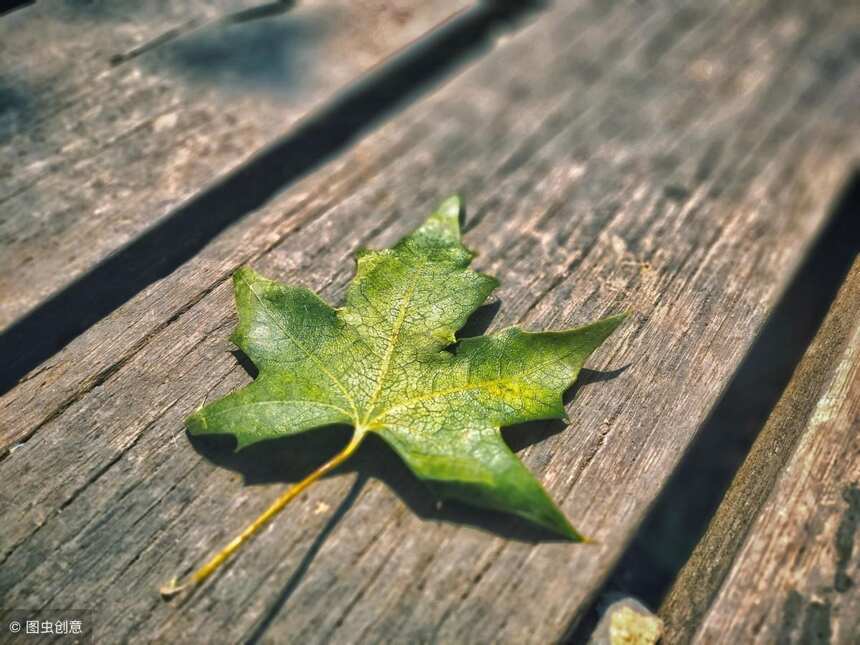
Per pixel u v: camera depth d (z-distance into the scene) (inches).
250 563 6.3
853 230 13.9
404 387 6.8
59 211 9.3
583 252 9.1
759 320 8.5
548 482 6.8
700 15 13.6
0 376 8.7
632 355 7.9
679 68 12.5
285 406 6.6
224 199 10.4
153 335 7.8
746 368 13.4
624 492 6.8
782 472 6.8
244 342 6.9
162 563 6.3
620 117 11.4
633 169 10.5
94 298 9.2
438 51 13.6
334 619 6.1
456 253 7.6
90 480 6.8
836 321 8.1
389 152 10.6
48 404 7.3
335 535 6.4
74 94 10.6
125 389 7.4
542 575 6.3
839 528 6.5
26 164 9.7
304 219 9.4
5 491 6.7
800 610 6.1
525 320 8.2
